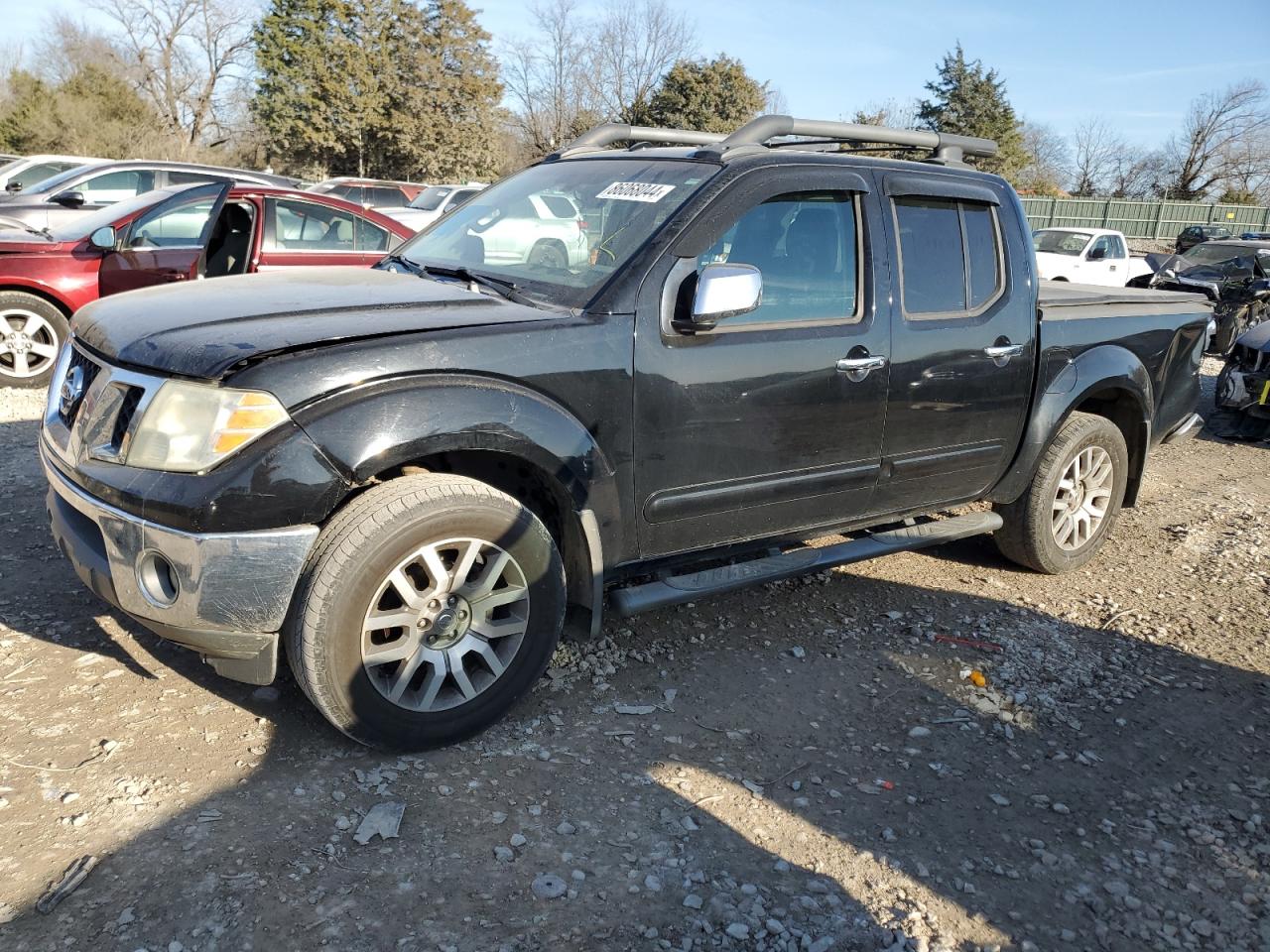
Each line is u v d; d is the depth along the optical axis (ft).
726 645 12.78
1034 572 16.22
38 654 11.03
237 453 8.50
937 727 11.14
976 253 13.65
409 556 9.14
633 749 10.18
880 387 12.32
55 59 185.06
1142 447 16.61
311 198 26.14
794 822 9.18
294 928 7.34
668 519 11.10
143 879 7.70
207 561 8.46
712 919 7.84
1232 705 12.09
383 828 8.50
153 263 24.99
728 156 11.51
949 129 163.43
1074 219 145.18
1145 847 9.24
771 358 11.28
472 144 140.15
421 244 13.43
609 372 10.16
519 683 10.17
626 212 11.33
